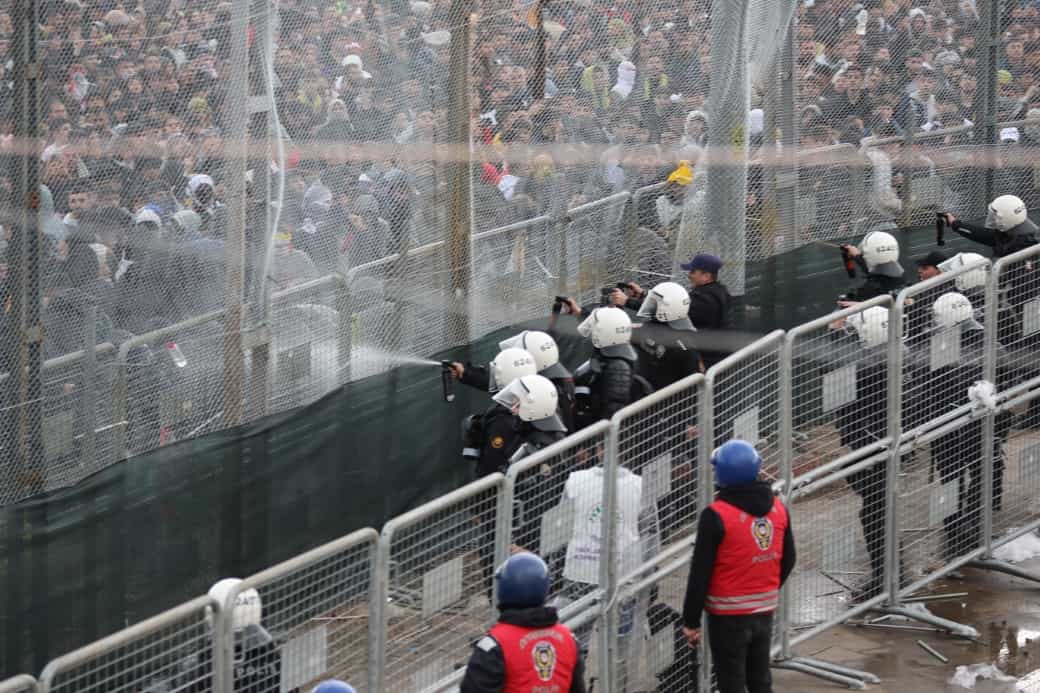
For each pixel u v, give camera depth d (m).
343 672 19.53
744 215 32.62
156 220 22.83
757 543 20.78
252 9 24.03
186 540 23.67
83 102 21.64
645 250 32.16
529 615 16.86
